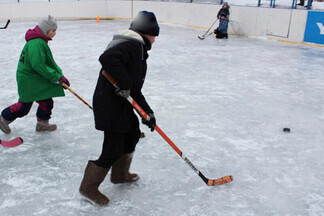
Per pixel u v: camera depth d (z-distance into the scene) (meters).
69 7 15.62
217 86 5.12
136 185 2.38
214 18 12.34
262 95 4.69
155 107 4.08
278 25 10.11
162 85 5.11
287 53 8.16
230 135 3.30
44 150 2.91
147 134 3.27
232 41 10.14
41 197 2.22
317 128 3.53
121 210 2.10
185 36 11.04
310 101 4.46
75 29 12.32
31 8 14.83
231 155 2.88
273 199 2.25
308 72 6.18
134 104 1.92
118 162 2.25
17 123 3.50
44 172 2.54
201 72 6.05
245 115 3.88
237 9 11.38
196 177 2.51
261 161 2.78
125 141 2.18
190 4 13.30
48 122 3.32
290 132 3.40
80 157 2.79
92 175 2.04
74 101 4.25
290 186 2.41
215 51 8.33
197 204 2.18
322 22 8.86
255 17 10.82
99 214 2.06
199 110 4.01
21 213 2.05
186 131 3.37
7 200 2.18
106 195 2.25
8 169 2.58
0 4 14.18
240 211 2.11
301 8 9.67
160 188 2.35
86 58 7.09
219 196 2.27
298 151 2.98
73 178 2.46
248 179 2.50
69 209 2.10
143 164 2.68
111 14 16.47
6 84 5.01
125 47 1.80
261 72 6.13
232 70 6.27
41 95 3.00
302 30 9.44
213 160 2.78
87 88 4.86
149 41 1.92
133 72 1.88
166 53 7.92
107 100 1.90
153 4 15.01
